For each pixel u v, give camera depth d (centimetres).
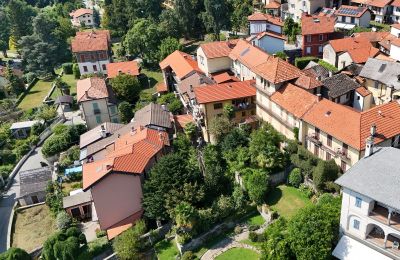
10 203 7538
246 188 5947
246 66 8362
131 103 10544
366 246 4356
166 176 5878
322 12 12500
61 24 17000
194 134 7688
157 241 5716
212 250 5312
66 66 13925
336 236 4578
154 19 14500
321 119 5934
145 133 6875
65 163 8088
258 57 8200
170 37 12456
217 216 5622
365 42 9294
